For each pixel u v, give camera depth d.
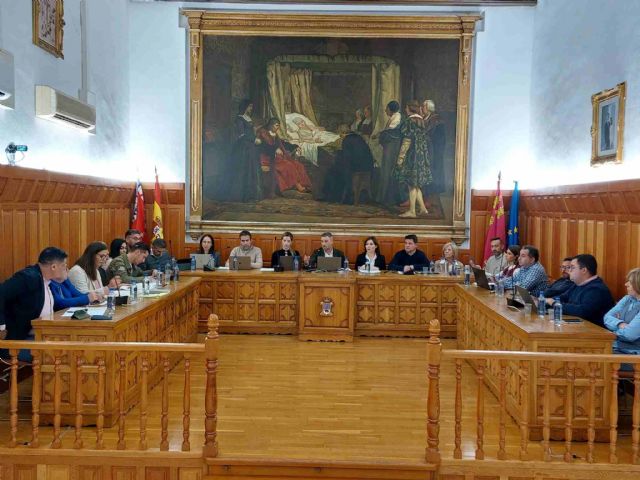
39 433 4.27
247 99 9.61
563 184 7.88
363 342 7.47
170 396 5.20
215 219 9.71
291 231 9.66
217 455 3.87
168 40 9.55
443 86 9.55
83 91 7.50
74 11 7.25
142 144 9.65
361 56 9.57
